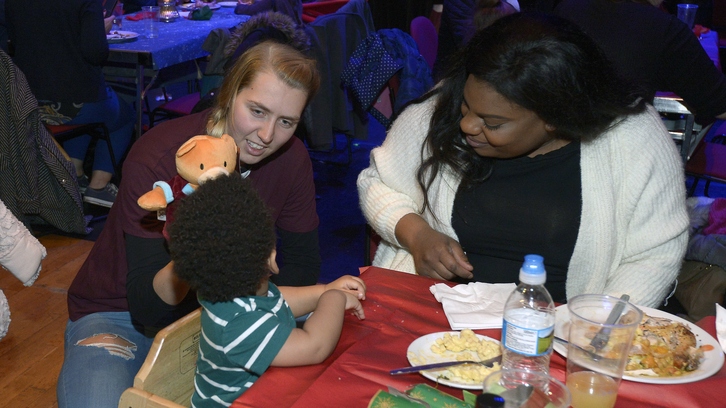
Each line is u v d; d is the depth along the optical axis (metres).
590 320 0.94
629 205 1.44
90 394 1.21
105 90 3.24
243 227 0.89
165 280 1.13
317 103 3.32
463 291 1.23
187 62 3.95
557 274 1.51
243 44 2.52
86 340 1.34
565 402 0.73
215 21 4.25
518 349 0.91
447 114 1.46
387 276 1.34
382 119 3.25
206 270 0.89
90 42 2.96
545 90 1.18
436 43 3.77
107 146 3.35
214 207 0.88
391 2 5.74
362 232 3.43
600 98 1.32
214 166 1.06
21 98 2.56
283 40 2.59
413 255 1.51
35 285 2.74
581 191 1.43
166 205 1.06
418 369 0.94
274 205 1.51
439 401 0.85
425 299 1.24
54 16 2.97
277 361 0.95
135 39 3.45
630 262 1.49
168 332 1.02
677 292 2.01
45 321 2.49
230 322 0.95
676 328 1.03
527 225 1.47
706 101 2.18
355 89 3.14
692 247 1.99
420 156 1.63
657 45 2.08
